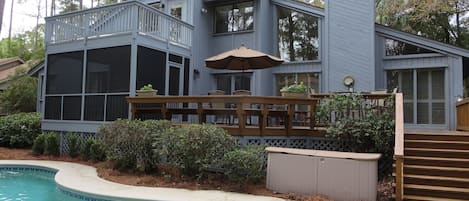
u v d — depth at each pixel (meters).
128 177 7.66
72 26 11.34
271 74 13.62
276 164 6.61
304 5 13.02
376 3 20.20
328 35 12.36
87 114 10.76
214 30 14.48
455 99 10.80
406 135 7.71
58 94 11.54
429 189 6.09
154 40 10.73
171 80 11.53
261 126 8.36
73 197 6.64
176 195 6.12
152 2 15.12
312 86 12.81
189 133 7.09
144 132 7.82
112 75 10.28
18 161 10.00
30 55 32.81
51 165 9.34
